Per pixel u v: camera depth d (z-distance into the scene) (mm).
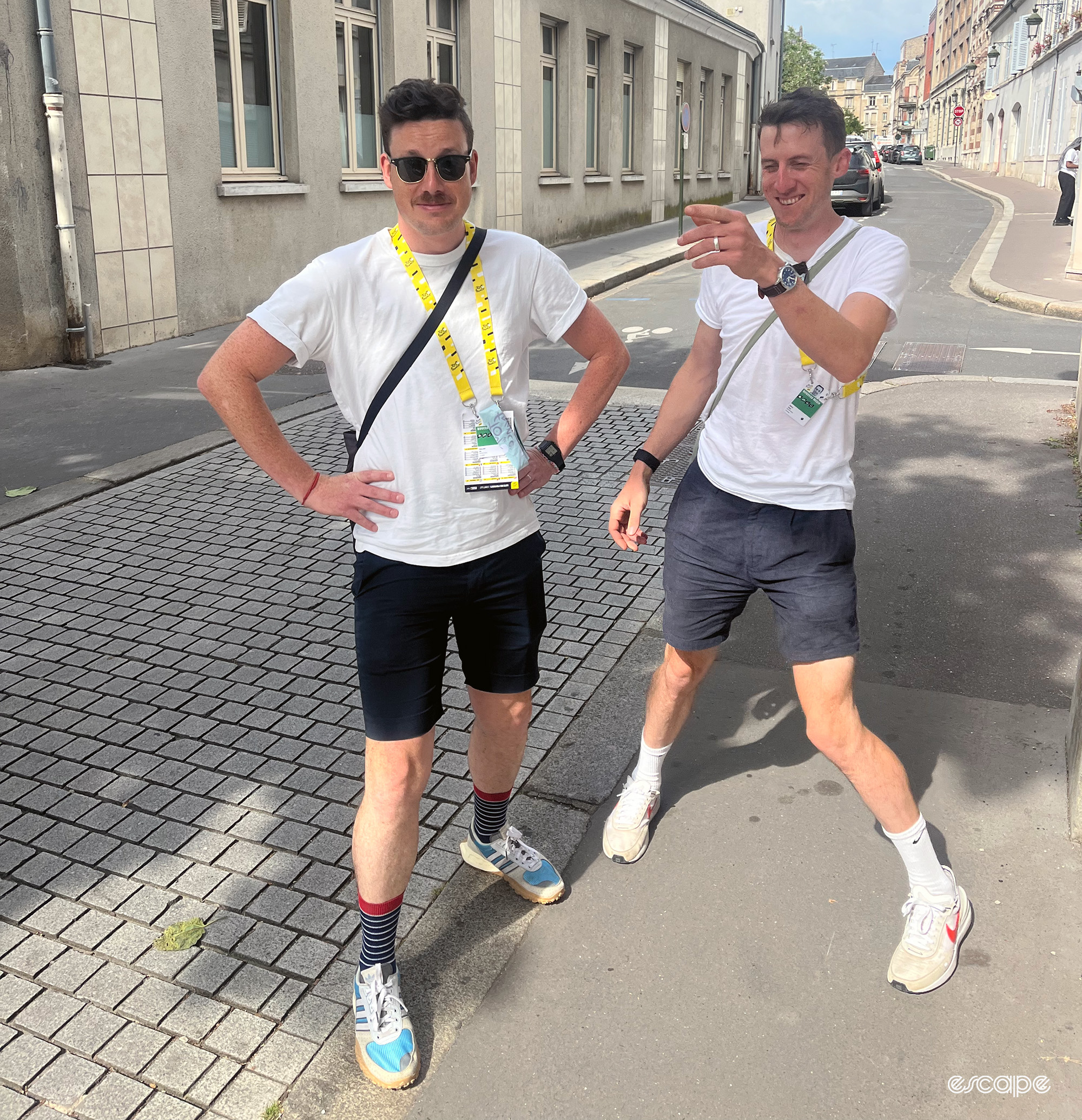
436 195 1896
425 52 13586
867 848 2803
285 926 2553
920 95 125938
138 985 2371
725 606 2492
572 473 6156
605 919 2566
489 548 2125
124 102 9195
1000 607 4254
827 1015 2271
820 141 2086
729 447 2379
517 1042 2221
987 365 9008
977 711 3469
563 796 3062
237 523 5422
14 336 8641
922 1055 2166
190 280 10242
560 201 18531
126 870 2758
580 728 3412
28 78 8344
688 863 2762
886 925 2527
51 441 6836
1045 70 39406
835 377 2023
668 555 2537
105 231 9195
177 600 4477
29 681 3770
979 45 68312
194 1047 2207
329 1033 2244
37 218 8633
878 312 2064
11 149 8312
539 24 17000
